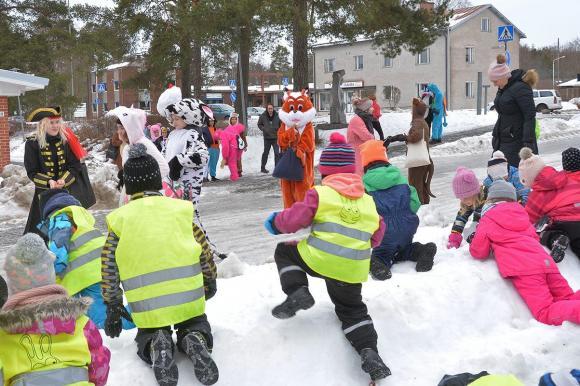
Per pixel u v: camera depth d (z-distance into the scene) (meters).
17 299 3.25
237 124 17.25
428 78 57.25
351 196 4.45
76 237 4.82
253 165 19.94
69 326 3.32
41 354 3.27
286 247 4.52
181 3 24.83
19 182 13.62
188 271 3.98
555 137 23.52
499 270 5.41
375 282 5.24
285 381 4.18
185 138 6.72
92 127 27.70
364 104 10.36
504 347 4.66
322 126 26.09
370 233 4.44
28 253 3.29
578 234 6.09
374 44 24.62
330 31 22.12
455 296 5.10
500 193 5.63
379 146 5.86
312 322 4.52
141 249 3.91
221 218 11.14
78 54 35.41
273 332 4.41
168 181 6.56
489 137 21.28
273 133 18.36
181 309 3.91
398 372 4.37
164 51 26.41
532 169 6.27
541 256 5.34
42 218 5.20
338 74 27.50
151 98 33.25
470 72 57.38
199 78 27.98
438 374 4.34
